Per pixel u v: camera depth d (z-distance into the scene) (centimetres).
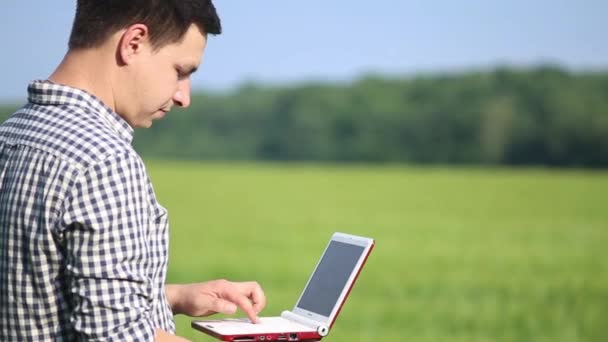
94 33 283
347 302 1575
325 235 3078
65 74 287
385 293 1730
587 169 8494
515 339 1202
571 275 2078
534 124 8662
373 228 3359
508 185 5703
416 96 9188
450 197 4872
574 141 8500
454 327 1304
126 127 287
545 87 8725
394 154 9119
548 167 8588
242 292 353
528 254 2580
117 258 265
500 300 1630
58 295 273
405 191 5297
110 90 285
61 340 275
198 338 862
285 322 343
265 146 9169
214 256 2327
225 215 3722
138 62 284
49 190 268
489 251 2661
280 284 1792
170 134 9025
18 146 277
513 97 8838
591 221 3653
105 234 264
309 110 9212
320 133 9194
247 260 2269
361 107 9219
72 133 273
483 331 1269
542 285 1872
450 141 8975
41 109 282
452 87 9088
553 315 1427
